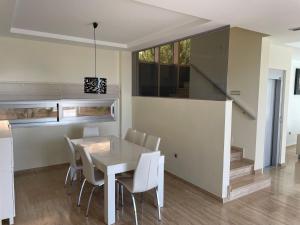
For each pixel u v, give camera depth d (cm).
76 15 328
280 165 523
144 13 319
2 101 434
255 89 427
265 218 308
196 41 397
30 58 457
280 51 489
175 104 443
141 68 551
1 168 281
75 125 521
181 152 432
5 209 285
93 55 529
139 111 558
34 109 466
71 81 505
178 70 439
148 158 278
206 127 377
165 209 331
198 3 246
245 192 377
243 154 452
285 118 520
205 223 296
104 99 549
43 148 490
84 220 301
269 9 263
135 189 282
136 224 284
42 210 325
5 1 251
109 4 286
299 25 330
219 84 358
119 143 397
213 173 365
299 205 344
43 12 316
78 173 444
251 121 437
